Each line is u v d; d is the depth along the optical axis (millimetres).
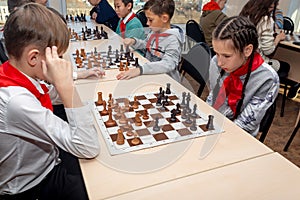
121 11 2264
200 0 3961
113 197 677
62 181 913
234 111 1262
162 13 1561
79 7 3670
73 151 781
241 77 1213
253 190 714
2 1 3023
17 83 777
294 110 2635
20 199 899
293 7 4113
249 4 2109
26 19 730
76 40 2289
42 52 766
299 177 766
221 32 1109
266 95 1183
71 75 800
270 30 2115
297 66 2398
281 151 1997
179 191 703
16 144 822
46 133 761
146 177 747
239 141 926
